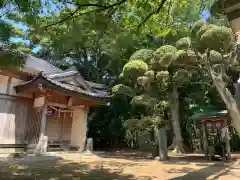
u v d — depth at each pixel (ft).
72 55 79.92
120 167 31.58
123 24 18.93
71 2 15.64
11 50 21.45
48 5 17.37
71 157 43.42
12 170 27.27
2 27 19.24
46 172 26.53
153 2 17.94
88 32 18.19
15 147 45.19
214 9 16.07
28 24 17.29
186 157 46.60
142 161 39.04
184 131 69.67
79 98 53.42
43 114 45.75
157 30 21.98
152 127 46.73
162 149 41.96
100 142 78.13
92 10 15.53
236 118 15.81
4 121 44.11
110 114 76.43
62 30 17.65
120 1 16.11
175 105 59.16
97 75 80.94
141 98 48.96
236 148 64.28
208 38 28.35
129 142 77.05
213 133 48.16
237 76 42.60
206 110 51.03
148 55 43.06
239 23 8.43
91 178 23.65
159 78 41.47
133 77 42.29
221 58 26.76
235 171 28.25
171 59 35.68
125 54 61.00
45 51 73.46
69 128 58.75
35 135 47.42
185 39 33.50
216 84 20.89
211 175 25.62
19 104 46.88
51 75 50.55
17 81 47.29
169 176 25.05
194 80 63.21
